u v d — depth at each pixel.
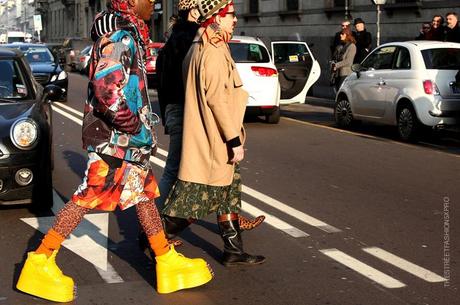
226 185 4.67
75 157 9.68
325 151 10.34
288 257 5.27
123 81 4.06
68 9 71.25
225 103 4.46
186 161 4.60
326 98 19.64
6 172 6.14
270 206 6.84
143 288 4.63
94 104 4.20
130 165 4.29
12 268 5.03
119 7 4.21
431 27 14.20
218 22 4.55
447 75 11.17
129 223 6.24
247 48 13.43
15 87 7.14
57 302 4.37
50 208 6.74
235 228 5.03
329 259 5.23
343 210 6.70
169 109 5.08
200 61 4.47
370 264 5.11
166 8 39.78
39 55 20.77
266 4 28.94
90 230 6.00
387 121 11.98
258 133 12.36
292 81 15.61
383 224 6.21
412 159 9.70
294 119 14.82
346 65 15.59
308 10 25.97
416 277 4.84
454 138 11.93
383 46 12.43
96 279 4.81
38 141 6.31
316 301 4.40
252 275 4.88
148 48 4.44
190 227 6.08
